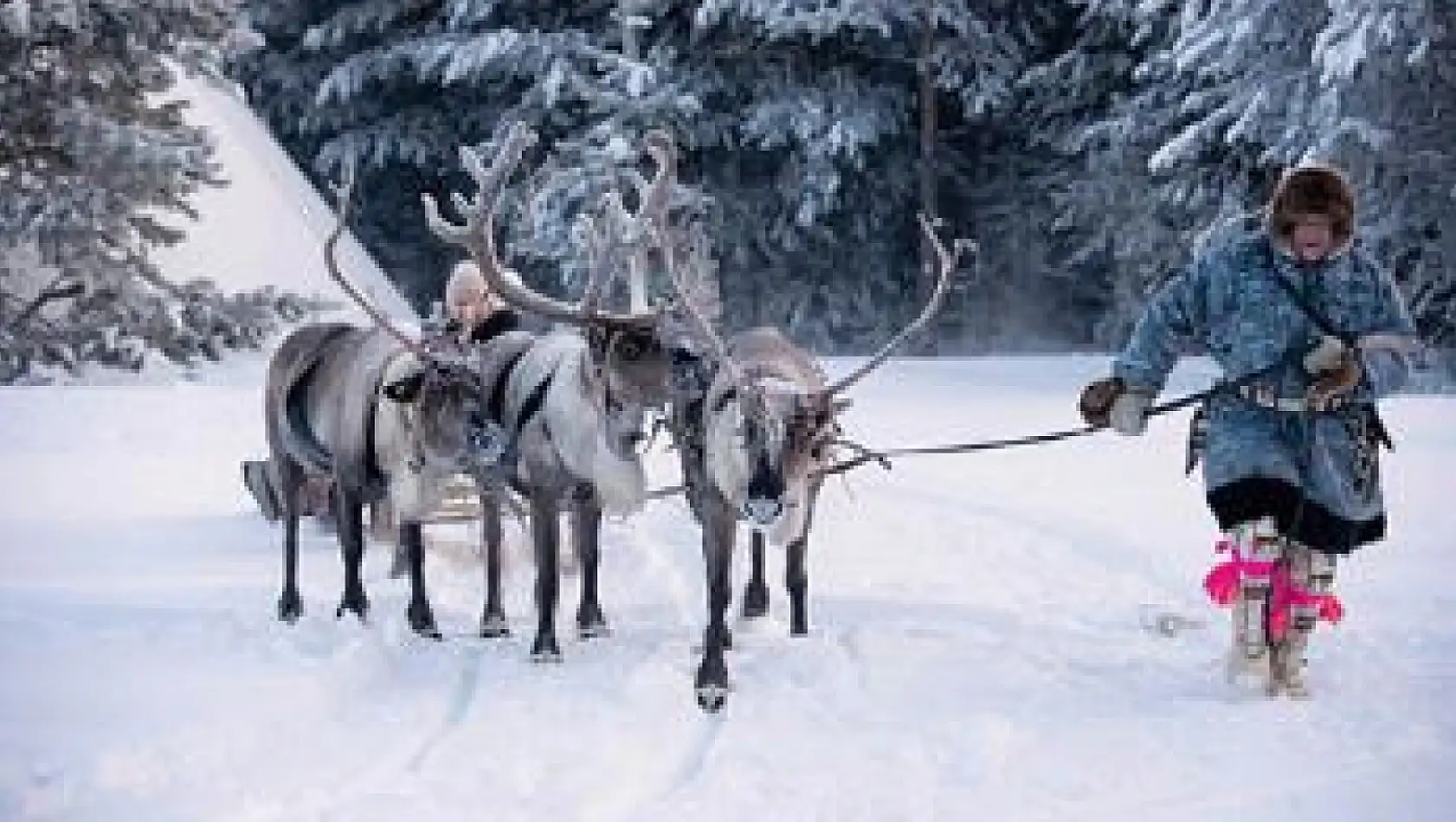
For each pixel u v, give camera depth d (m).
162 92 24.55
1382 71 23.44
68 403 18.48
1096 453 15.31
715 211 35.25
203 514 13.06
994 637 8.77
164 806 5.98
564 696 7.66
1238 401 7.61
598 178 31.94
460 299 10.50
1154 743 6.73
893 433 17.16
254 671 7.68
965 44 35.44
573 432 8.43
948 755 6.63
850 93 35.31
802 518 8.16
